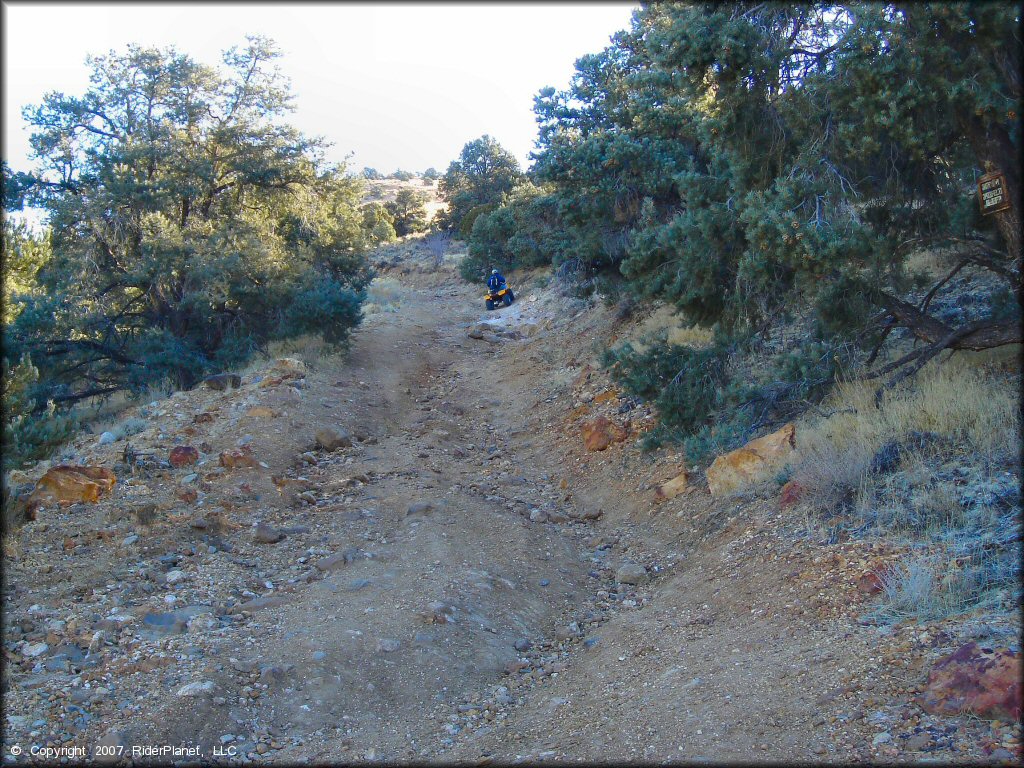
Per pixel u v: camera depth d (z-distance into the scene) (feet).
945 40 25.26
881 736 13.43
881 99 25.79
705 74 30.73
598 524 33.68
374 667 20.75
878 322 30.91
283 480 36.76
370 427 48.96
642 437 38.06
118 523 31.12
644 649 20.88
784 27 29.60
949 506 21.38
